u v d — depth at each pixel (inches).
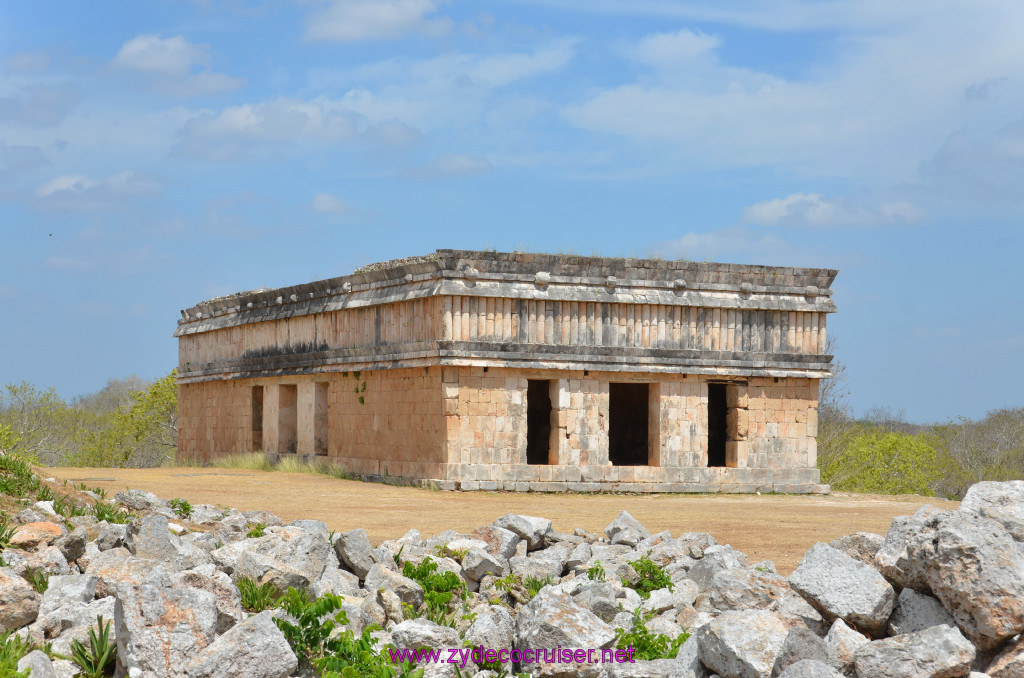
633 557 693.9
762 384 1540.4
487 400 1380.4
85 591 494.9
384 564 621.9
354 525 912.3
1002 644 420.5
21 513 649.0
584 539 791.1
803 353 1562.5
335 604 483.8
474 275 1369.3
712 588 580.4
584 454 1430.9
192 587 450.0
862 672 408.2
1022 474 2509.8
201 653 422.0
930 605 444.5
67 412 2630.4
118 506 806.5
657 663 435.2
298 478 1451.8
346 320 1585.9
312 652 460.1
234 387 1921.8
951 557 427.5
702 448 1496.1
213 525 794.2
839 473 2155.5
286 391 1780.3
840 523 1026.7
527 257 1401.3
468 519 980.6
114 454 2755.9
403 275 1435.8
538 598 495.2
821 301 1583.4
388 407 1486.2
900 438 2284.7
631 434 1761.8
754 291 1537.9
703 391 1504.7
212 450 2000.5
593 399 1444.4
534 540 727.7
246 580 529.3
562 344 1416.1
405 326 1446.9
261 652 420.2
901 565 456.1
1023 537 475.5
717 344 1518.2
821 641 416.2
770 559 770.8
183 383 2105.1
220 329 1969.7
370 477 1504.7
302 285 1679.4
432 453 1381.6
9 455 848.9
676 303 1485.0
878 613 444.8
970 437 2883.9
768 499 1413.6
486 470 1371.8
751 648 424.5
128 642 421.7
